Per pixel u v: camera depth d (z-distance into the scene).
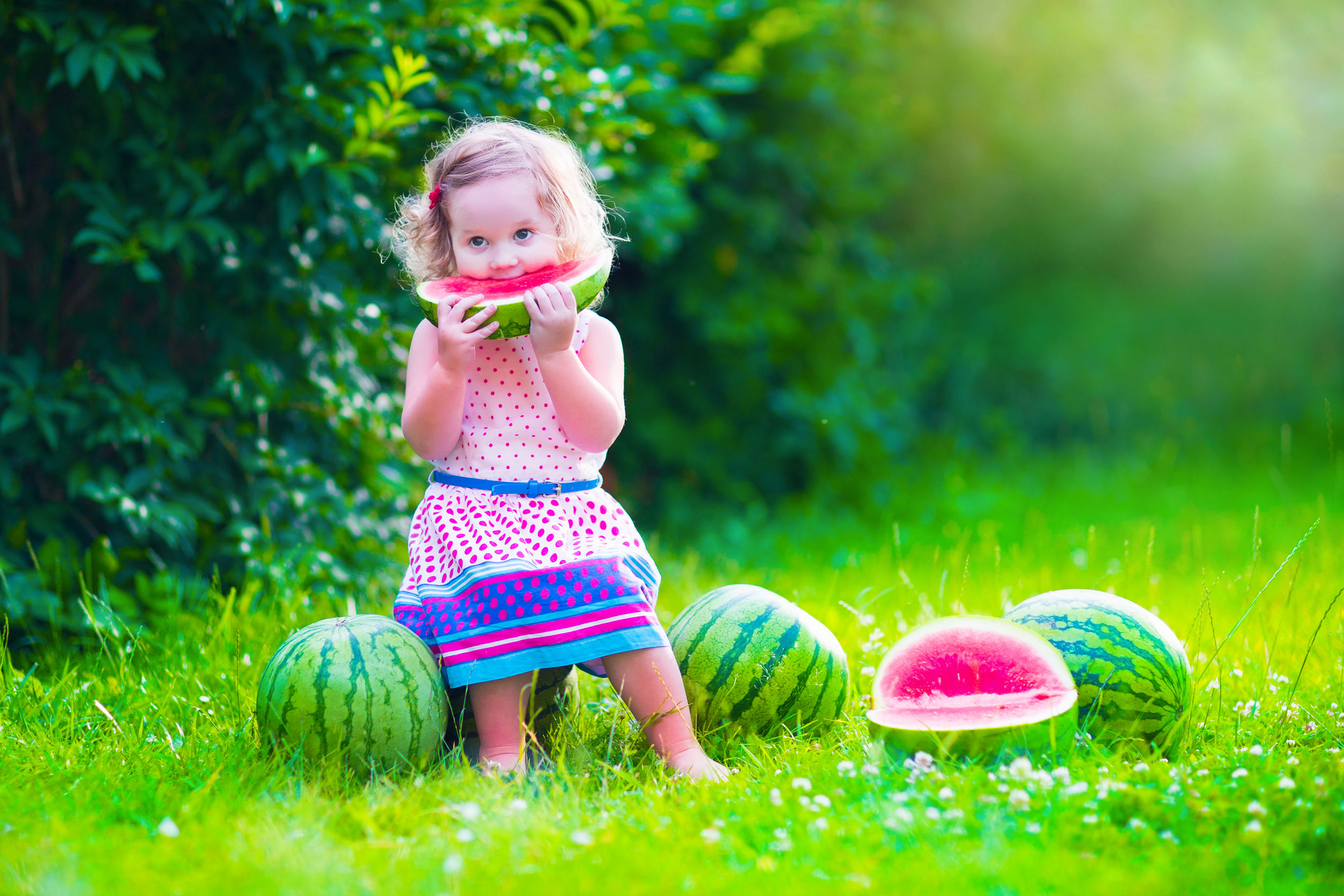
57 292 4.82
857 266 8.84
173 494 4.64
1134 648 3.25
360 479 5.24
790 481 8.35
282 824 2.66
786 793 2.86
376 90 4.58
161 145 4.70
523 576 3.12
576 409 3.20
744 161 7.90
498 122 4.15
